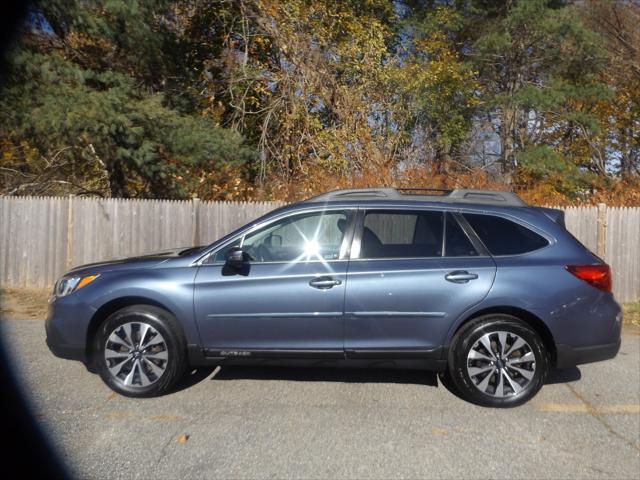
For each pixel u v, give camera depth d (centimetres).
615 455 413
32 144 1166
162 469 384
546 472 388
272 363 504
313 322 493
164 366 498
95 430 441
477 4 2006
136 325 500
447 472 385
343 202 522
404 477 378
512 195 554
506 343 486
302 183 1300
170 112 1222
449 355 491
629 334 770
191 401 499
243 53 1552
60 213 1007
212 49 1566
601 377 580
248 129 1509
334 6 1512
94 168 1293
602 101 1988
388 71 1475
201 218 1021
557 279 487
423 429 450
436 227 511
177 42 1469
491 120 1981
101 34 1208
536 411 489
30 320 795
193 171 1274
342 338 493
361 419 468
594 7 2011
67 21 1164
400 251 504
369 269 495
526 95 1773
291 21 1430
